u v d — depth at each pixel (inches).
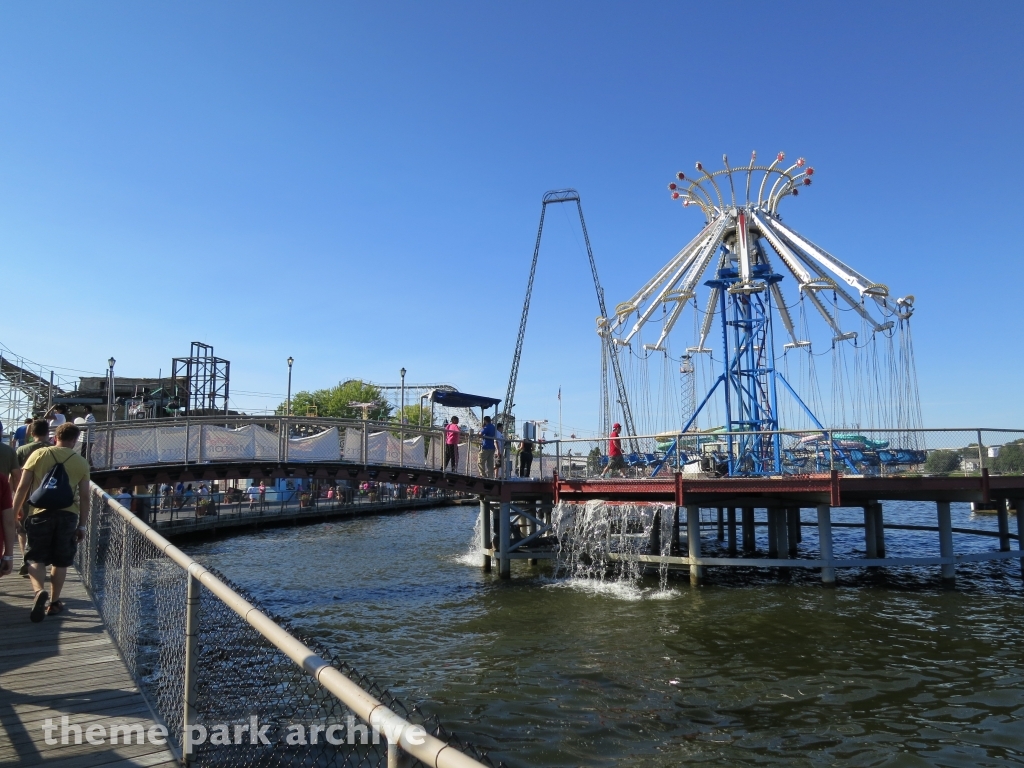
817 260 1002.7
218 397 2079.2
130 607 266.5
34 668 263.1
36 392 1537.9
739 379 995.3
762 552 1015.0
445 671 466.9
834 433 797.9
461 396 1073.5
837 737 356.5
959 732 361.7
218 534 1362.0
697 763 327.3
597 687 431.5
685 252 1075.3
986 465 762.2
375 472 831.7
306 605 692.7
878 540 892.0
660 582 784.9
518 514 925.8
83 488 339.3
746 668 467.2
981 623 585.0
